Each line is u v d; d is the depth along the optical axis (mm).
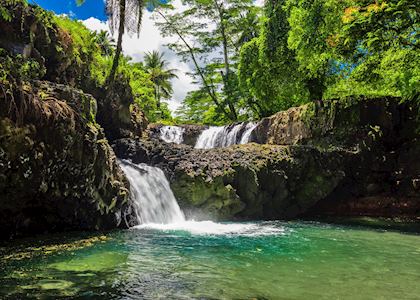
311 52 16797
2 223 8273
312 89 20875
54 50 12328
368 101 16469
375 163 16266
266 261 7398
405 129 16469
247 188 14328
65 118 8531
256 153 15781
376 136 16219
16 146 7379
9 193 7836
